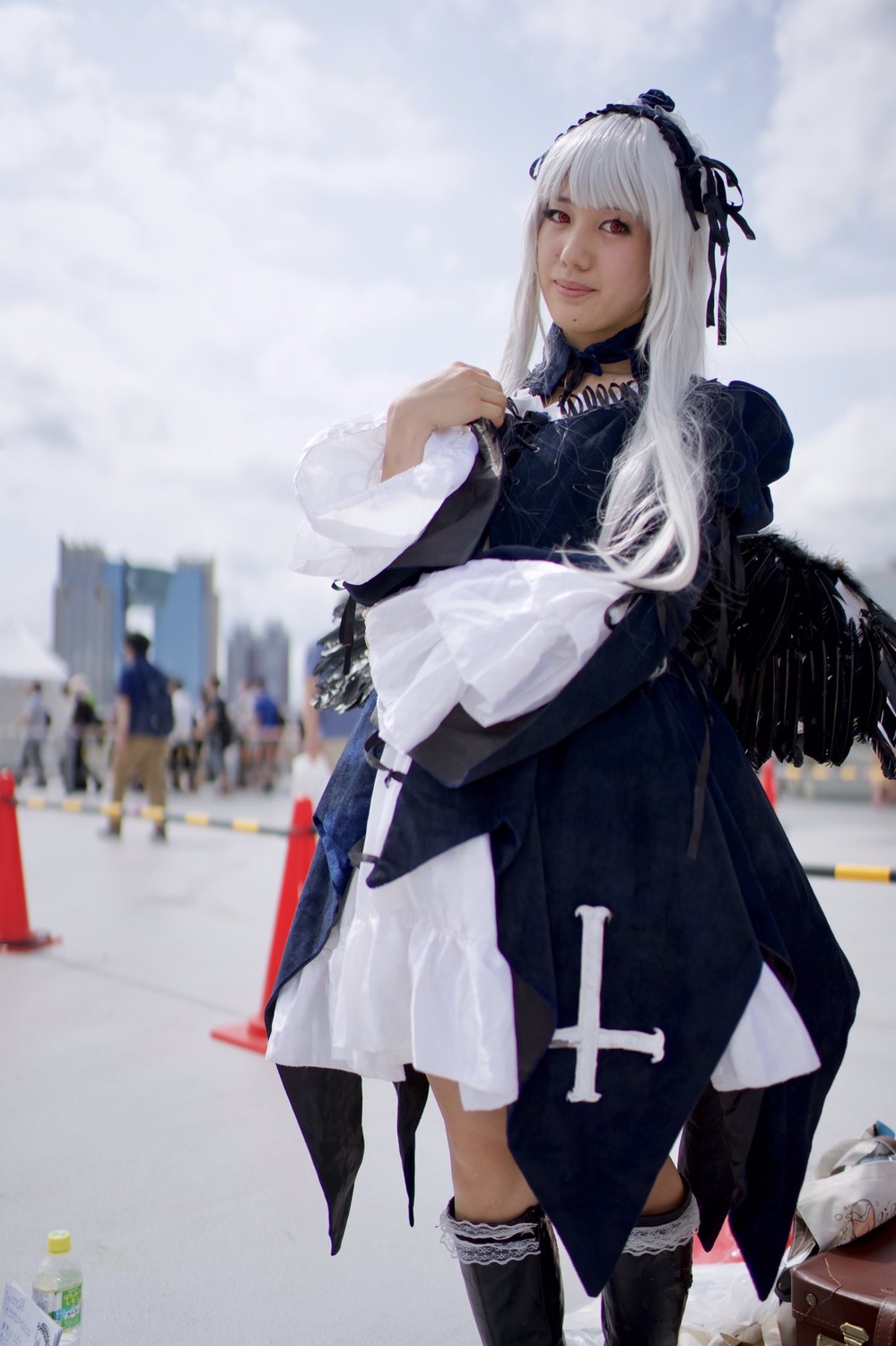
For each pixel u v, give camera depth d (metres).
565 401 1.55
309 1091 1.58
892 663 1.67
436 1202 2.65
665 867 1.31
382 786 1.42
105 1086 3.39
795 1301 1.68
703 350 1.54
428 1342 2.04
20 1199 2.62
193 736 17.80
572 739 1.35
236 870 7.98
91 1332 2.07
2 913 5.27
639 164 1.45
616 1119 1.27
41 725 17.64
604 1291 1.58
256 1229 2.48
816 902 1.50
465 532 1.34
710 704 1.48
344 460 1.42
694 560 1.28
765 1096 1.43
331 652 1.71
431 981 1.29
